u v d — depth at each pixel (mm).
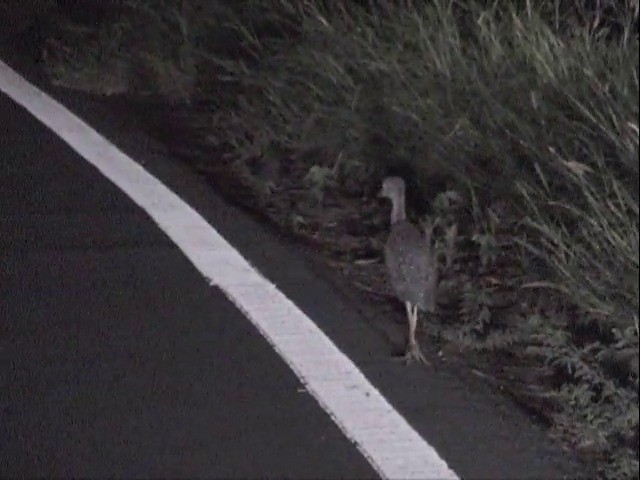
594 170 8336
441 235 8992
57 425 6824
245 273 8867
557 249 7961
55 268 9125
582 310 7684
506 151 9156
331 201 10109
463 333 7758
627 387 6934
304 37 12109
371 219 9688
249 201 10461
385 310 8195
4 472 6348
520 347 7652
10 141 12344
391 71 10461
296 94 11406
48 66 15312
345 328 7922
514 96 9516
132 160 11695
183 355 7617
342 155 10391
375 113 10422
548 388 7172
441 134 9641
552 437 6641
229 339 7820
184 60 13922
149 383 7270
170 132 12594
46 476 6309
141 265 9109
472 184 9141
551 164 8594
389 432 6605
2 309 8398
